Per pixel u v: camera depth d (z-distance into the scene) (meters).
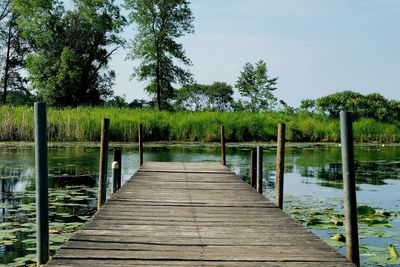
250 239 4.80
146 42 44.28
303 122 28.08
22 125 22.84
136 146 22.19
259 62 57.66
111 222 5.44
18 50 50.56
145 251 4.30
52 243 5.94
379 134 28.97
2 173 12.38
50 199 8.95
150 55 44.34
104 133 8.05
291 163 15.91
